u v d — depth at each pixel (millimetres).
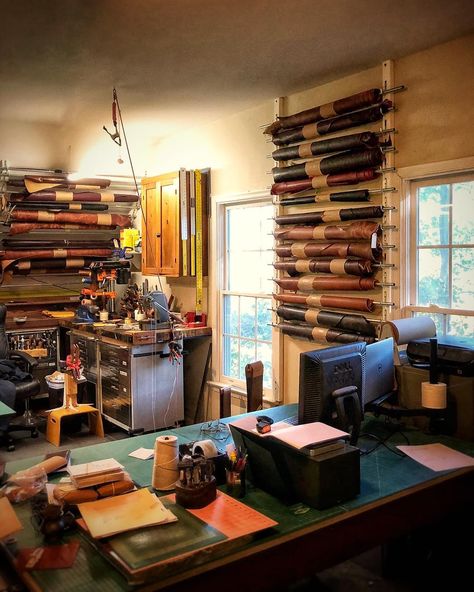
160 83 3807
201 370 5141
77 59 3320
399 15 2752
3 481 2227
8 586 1643
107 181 5559
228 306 4949
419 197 3395
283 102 4141
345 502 2023
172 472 2148
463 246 3195
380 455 2535
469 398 2746
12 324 5449
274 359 4289
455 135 3094
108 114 4648
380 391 2877
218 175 4859
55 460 2342
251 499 2061
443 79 3135
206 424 2959
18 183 5148
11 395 4574
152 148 5773
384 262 3482
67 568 1626
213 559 1651
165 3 2584
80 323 5258
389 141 3395
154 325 4746
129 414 4602
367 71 3559
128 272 5629
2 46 3098
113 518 1810
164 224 5113
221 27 2871
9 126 4996
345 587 2648
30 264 5594
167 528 1770
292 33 2963
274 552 1779
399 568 2734
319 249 3781
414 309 3400
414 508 2211
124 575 1570
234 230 4875
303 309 3986
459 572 2672
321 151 3738
